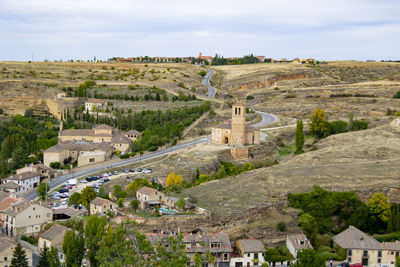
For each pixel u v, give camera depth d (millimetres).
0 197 141750
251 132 199125
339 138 194000
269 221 111562
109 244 73125
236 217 109812
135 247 70938
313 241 109312
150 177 161750
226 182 139000
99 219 93375
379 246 102312
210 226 106938
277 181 132375
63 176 175750
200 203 118375
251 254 99812
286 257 99938
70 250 91250
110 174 175000
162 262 64938
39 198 149000
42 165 175250
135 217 106375
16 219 120500
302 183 130125
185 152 190250
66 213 127938
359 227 116250
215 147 195000
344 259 101375
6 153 197750
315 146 189625
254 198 121125
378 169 138625
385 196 121688
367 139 183625
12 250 104062
